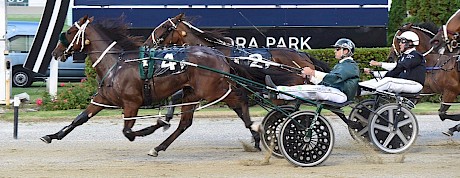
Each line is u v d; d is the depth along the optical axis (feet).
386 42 60.34
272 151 31.99
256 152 34.96
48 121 48.73
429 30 41.04
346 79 31.40
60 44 33.96
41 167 30.71
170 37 40.37
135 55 32.45
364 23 59.47
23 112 52.54
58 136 32.73
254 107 54.29
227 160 32.53
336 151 35.09
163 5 57.36
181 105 32.94
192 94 33.30
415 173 29.22
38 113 51.57
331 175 28.76
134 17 57.16
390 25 61.11
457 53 37.96
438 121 47.60
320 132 30.50
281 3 58.59
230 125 46.01
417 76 34.22
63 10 55.26
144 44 36.68
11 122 48.47
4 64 56.54
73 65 72.95
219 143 38.11
